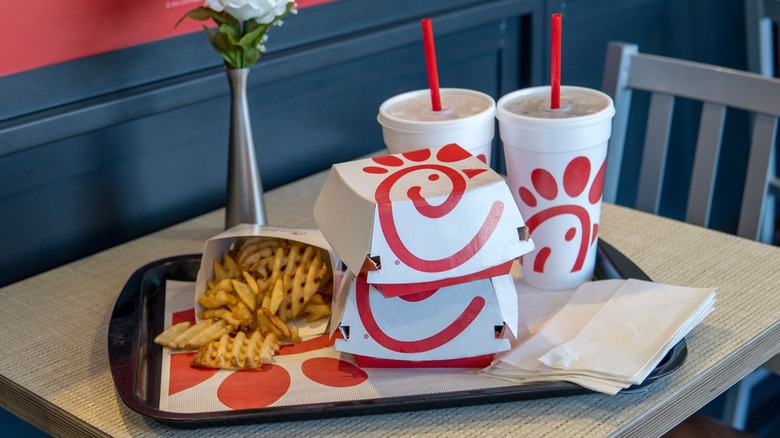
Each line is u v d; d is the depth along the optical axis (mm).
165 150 1211
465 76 1606
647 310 785
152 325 863
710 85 1250
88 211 1149
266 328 813
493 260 704
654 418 699
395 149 862
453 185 707
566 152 814
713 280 901
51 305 942
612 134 1362
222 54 990
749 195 1245
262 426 691
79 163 1117
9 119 1029
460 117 857
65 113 1059
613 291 829
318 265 856
